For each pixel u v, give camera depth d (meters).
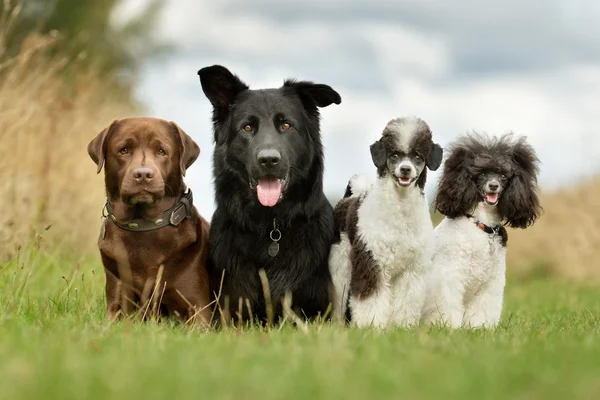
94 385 4.29
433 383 4.45
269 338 6.32
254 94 8.73
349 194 9.89
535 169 9.61
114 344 5.82
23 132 12.85
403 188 8.22
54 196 13.82
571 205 22.88
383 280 8.42
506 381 4.48
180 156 8.23
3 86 12.38
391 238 8.27
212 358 5.11
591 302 13.41
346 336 6.08
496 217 9.35
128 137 7.93
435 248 8.98
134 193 7.62
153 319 7.56
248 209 8.55
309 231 8.66
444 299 8.74
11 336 5.99
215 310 8.70
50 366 4.69
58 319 7.23
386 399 4.12
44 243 12.04
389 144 8.34
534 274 23.45
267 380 4.45
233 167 8.61
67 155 14.34
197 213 8.73
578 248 21.62
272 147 8.09
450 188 9.14
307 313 8.76
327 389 4.27
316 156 8.80
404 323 8.38
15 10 13.31
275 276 8.59
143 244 8.09
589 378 4.50
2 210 11.88
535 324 8.71
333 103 8.96
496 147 9.36
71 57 25.75
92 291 10.18
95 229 14.92
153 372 4.61
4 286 9.69
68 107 14.31
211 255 8.73
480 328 7.80
